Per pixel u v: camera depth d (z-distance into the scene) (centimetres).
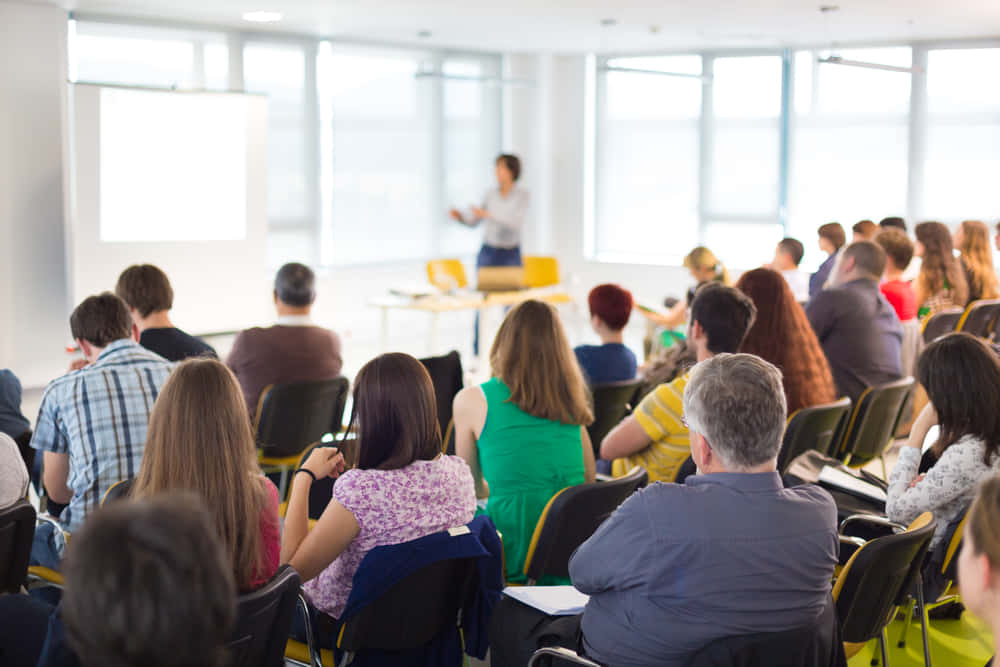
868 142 970
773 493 179
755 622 175
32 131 689
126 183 696
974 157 924
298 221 912
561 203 1145
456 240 1066
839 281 444
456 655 236
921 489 267
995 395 259
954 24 813
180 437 189
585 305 1132
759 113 1018
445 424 400
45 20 689
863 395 399
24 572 238
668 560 175
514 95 1097
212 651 96
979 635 336
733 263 1053
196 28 816
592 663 189
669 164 1077
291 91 894
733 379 180
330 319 946
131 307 381
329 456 241
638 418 303
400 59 984
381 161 980
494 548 232
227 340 759
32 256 699
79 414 277
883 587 229
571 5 725
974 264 587
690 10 749
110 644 92
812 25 830
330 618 229
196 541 96
